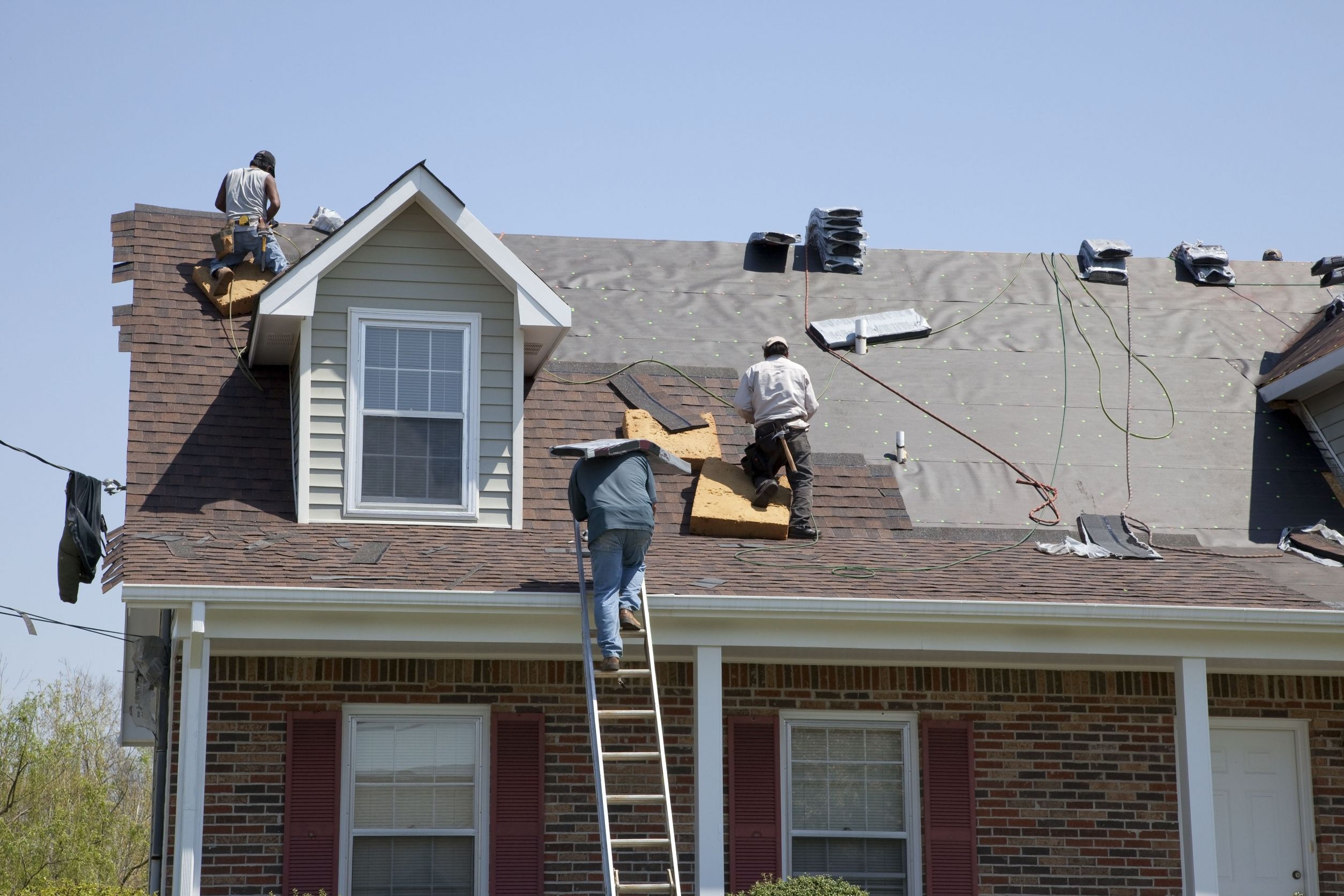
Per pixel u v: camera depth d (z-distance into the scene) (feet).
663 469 105.70
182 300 114.11
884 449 115.44
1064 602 86.53
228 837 86.84
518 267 102.06
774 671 94.99
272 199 118.62
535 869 89.76
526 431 106.83
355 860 89.25
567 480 103.60
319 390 99.30
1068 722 96.32
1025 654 93.15
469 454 100.32
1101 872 94.32
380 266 102.12
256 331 101.76
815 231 139.23
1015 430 118.83
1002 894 93.45
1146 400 123.34
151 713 103.60
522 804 90.58
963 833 93.76
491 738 91.45
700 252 136.87
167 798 87.86
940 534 105.91
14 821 212.84
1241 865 96.37
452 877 90.07
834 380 122.01
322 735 89.20
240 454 101.71
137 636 107.04
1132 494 113.09
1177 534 109.29
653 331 125.49
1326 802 96.94
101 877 213.46
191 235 121.29
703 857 81.41
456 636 82.84
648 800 76.64
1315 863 96.37
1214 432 120.47
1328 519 112.37
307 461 98.07
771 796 93.09
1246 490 114.62
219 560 85.15
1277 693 98.32
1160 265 141.90
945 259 139.64
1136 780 95.91
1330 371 115.44
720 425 111.65
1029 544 103.76
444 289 102.68
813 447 114.73
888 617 85.46
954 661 94.63
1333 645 89.20
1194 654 88.17
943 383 123.24
